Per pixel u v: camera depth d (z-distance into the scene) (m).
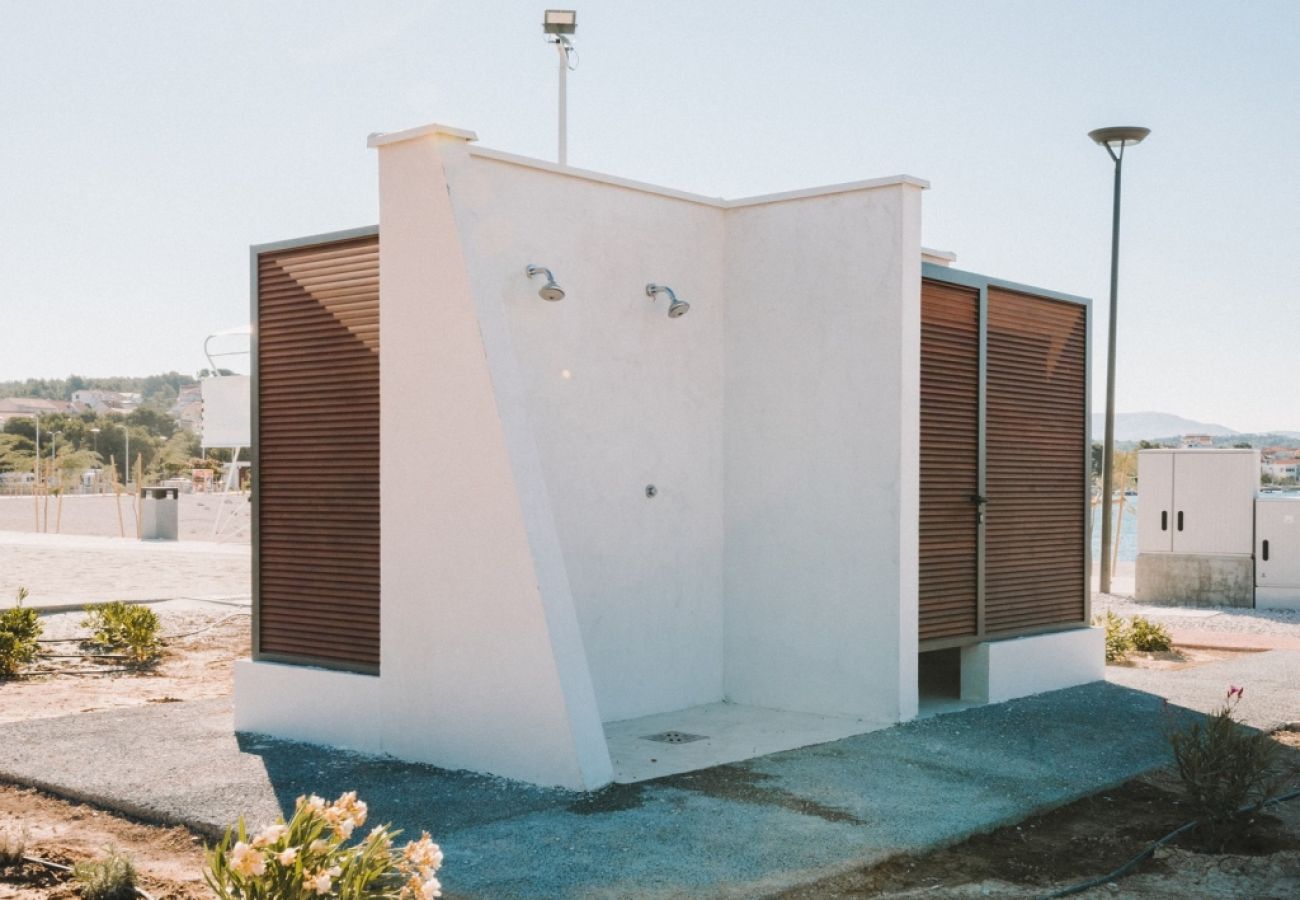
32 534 30.53
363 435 7.23
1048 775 6.43
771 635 8.49
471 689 6.39
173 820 5.54
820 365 8.24
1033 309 9.55
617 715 7.99
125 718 7.96
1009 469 9.25
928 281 8.48
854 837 5.15
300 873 3.49
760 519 8.57
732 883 4.54
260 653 7.71
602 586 7.92
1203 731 6.08
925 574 8.41
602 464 7.94
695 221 8.60
